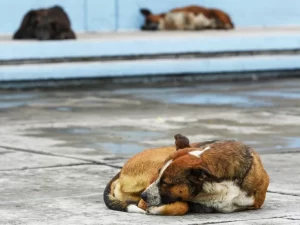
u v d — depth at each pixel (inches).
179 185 268.1
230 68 854.5
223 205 274.8
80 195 319.0
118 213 284.5
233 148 271.4
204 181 267.4
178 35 876.0
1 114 580.1
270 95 692.7
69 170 372.2
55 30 815.1
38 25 813.9
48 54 784.3
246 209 282.0
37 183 343.3
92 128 509.0
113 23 949.8
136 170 282.5
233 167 269.3
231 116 560.7
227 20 981.2
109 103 644.1
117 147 435.8
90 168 376.2
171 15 966.4
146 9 961.5
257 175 275.4
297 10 1037.8
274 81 831.7
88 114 577.6
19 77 761.6
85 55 799.7
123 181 286.8
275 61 873.5
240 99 665.0
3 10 888.3
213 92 722.2
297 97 677.3
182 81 836.0
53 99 676.1
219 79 853.2
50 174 362.6
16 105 634.2
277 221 270.8
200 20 970.7
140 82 820.0
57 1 909.2
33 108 614.2
